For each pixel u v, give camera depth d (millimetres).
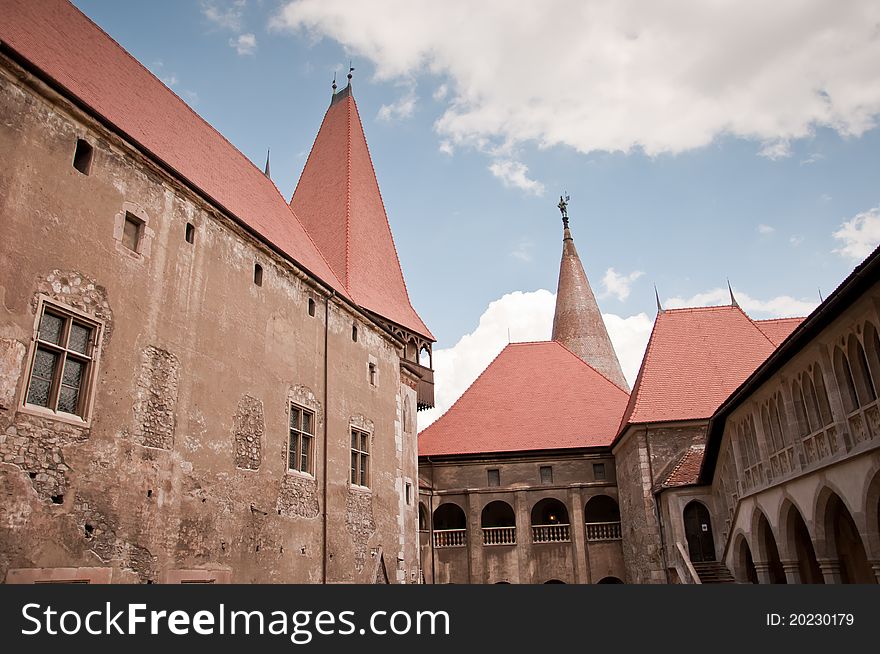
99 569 12172
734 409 22172
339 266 30094
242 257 18156
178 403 14875
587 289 63281
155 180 15344
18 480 10977
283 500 18125
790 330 37469
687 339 34750
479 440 38500
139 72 20719
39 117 12609
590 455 36938
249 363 17656
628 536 33281
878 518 14000
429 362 33969
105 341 13203
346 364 23016
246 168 25344
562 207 68625
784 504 18766
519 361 43594
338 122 37312
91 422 12547
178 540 14188
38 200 12250
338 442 21531
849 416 14914
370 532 22750
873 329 13680
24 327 11539
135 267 14305
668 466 29641
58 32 17203
